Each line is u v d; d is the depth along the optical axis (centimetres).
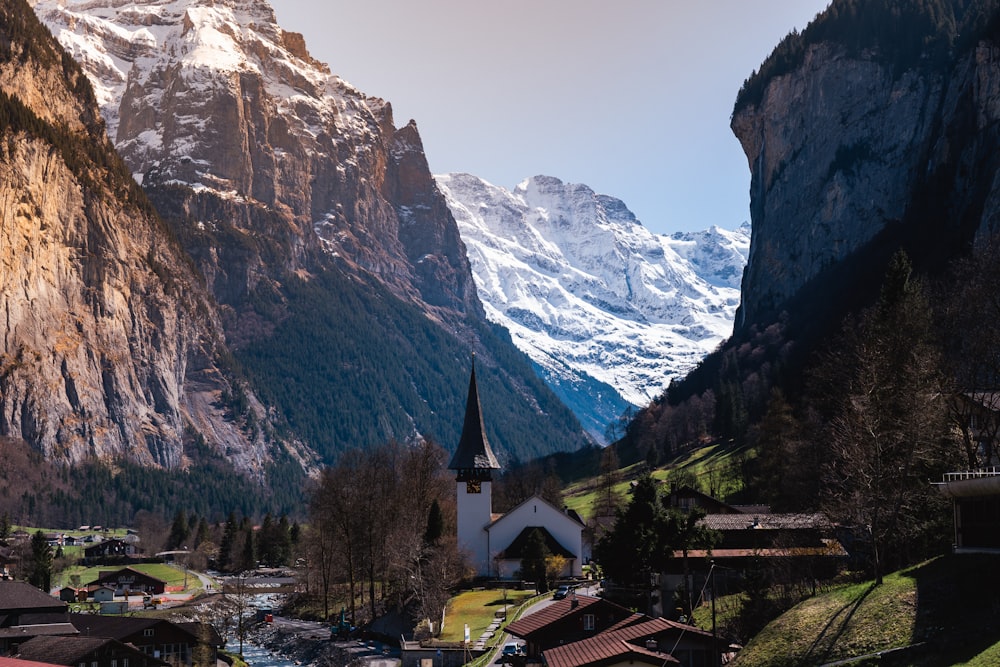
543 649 9856
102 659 12862
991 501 7594
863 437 9512
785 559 10244
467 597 16250
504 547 18250
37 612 14712
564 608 10312
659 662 8288
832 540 10750
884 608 7569
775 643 7900
